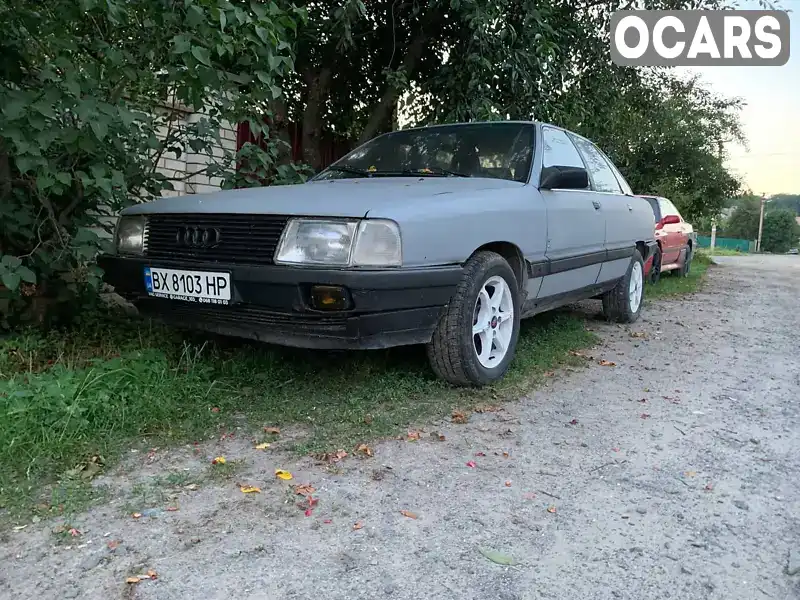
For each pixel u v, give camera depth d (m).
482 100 6.96
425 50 8.59
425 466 2.75
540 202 4.14
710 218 20.89
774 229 76.12
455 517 2.34
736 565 2.12
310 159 8.34
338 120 9.38
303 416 3.21
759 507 2.52
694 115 18.22
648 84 11.10
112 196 4.17
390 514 2.34
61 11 3.44
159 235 3.55
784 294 9.51
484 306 3.71
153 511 2.29
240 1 3.98
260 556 2.05
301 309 3.01
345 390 3.55
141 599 1.82
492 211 3.62
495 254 3.71
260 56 3.99
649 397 3.90
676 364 4.75
